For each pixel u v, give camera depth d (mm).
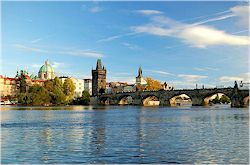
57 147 47938
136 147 47656
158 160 39344
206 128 74000
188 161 38969
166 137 58094
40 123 91000
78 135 62031
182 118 110375
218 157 40969
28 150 45656
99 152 43969
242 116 119375
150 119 106000
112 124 86500
